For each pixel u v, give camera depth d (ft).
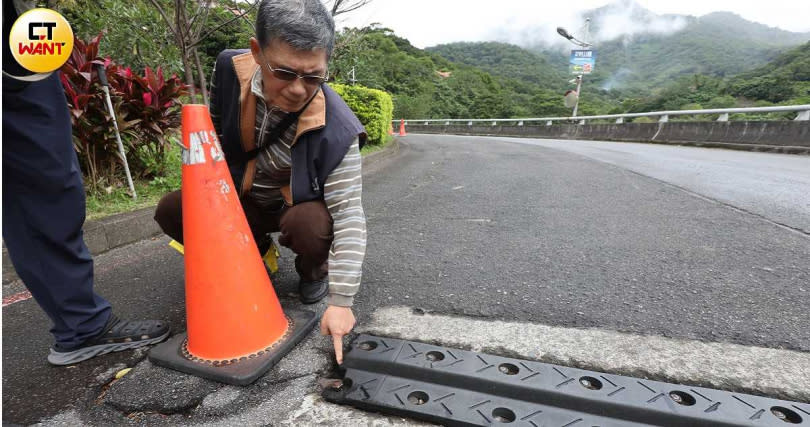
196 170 4.50
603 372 4.51
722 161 21.74
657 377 4.42
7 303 6.28
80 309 4.57
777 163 20.70
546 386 4.27
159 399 4.15
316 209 5.13
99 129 9.63
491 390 4.25
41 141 3.83
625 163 21.20
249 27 16.88
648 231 9.37
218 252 4.52
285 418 3.92
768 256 7.71
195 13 13.97
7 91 3.54
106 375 4.53
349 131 4.58
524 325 5.47
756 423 3.78
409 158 25.95
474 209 11.84
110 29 16.75
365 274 7.23
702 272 7.04
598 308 5.89
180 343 4.93
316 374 4.53
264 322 4.78
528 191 14.29
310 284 6.15
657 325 5.41
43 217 4.06
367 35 26.48
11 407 4.05
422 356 4.79
